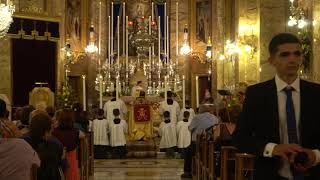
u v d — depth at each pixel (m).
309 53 14.34
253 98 4.48
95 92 26.86
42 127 7.23
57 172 7.24
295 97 4.40
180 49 27.84
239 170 7.76
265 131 4.43
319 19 13.62
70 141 9.62
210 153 11.05
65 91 21.47
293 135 4.36
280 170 4.39
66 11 25.88
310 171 4.35
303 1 14.77
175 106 20.75
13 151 5.89
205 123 14.77
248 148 4.38
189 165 15.46
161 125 20.62
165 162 19.05
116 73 26.42
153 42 27.08
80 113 15.45
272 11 19.39
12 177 5.88
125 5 28.02
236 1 22.77
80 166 11.52
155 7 28.03
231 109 11.40
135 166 18.09
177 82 26.58
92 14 27.30
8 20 15.59
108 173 16.36
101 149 20.41
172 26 28.11
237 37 22.00
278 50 4.34
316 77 13.62
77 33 26.91
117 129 20.23
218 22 26.11
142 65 26.83
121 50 27.64
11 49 20.47
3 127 7.48
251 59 20.59
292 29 19.12
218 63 26.14
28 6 22.66
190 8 28.03
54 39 21.56
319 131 4.38
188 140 20.34
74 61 26.47
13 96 20.50
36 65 21.12
